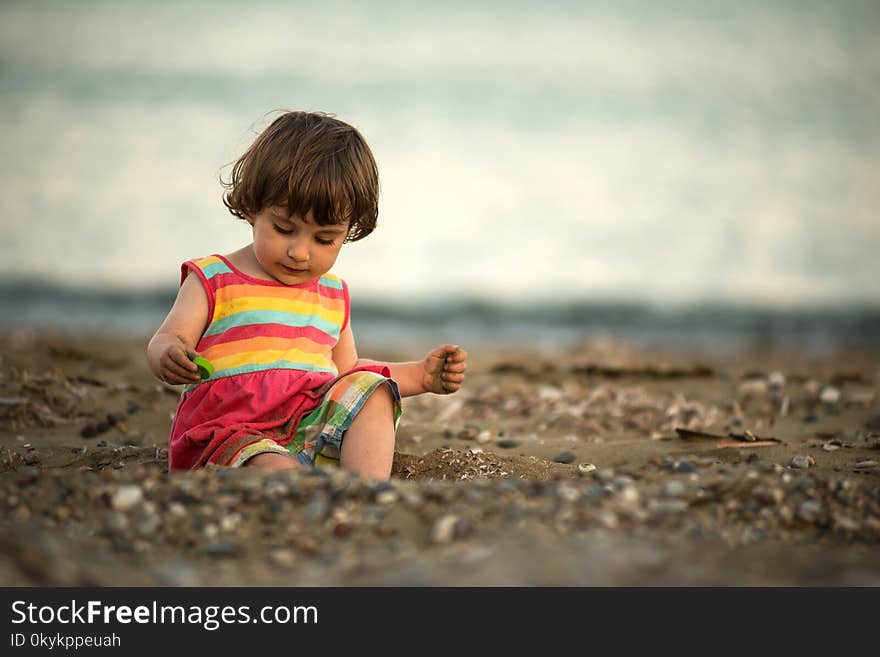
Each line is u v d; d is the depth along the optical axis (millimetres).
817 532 3777
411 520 3660
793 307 17125
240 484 3883
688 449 5664
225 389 4934
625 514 3707
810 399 7699
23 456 5578
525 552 3291
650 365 9695
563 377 8930
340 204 4836
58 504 3680
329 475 3975
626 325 16078
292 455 4699
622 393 7883
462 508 3709
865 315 16453
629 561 3240
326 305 5355
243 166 5059
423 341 14344
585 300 17656
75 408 6773
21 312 15219
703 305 17312
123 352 9430
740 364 10625
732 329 15742
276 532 3592
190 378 4547
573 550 3332
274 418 4910
